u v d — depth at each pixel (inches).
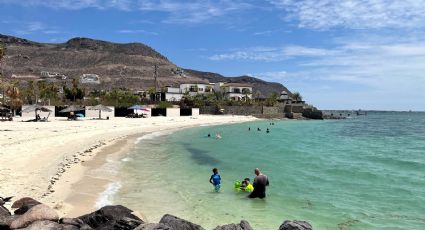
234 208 681.6
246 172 1072.8
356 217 637.9
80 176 883.4
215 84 6899.6
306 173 1071.0
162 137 2190.0
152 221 588.7
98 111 3614.7
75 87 4867.1
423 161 1343.5
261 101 6038.4
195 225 478.3
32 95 4451.3
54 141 1457.9
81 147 1378.0
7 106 2859.3
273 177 1001.5
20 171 836.0
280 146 1877.5
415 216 644.1
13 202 580.7
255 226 582.6
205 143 1951.3
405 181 959.0
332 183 926.4
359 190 847.1
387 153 1624.0
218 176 815.7
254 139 2298.2
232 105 5383.9
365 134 2950.3
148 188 810.8
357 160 1370.6
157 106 4589.1
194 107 5073.8
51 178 801.6
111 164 1095.6
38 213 444.1
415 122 5816.9
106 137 1868.8
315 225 593.9
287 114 5816.9
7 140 1358.3
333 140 2331.4
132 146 1630.2
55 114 3395.7
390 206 711.1
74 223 447.2
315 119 6122.1
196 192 793.6
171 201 713.0
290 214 651.5
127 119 3420.3
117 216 487.8
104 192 747.4
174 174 994.7
